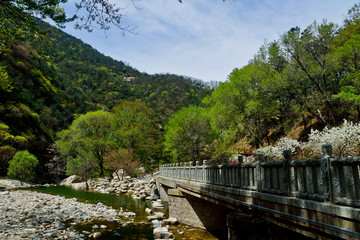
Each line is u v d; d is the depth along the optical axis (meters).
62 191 26.59
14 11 6.48
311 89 18.94
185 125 30.34
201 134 29.84
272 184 5.58
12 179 33.75
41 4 6.31
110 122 42.78
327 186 3.87
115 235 10.05
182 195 12.72
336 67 17.25
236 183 7.36
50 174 46.06
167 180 17.73
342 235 3.48
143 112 45.12
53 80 84.88
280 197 4.98
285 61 19.77
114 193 25.69
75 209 15.41
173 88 156.88
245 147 28.83
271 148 15.77
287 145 15.65
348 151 11.61
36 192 24.30
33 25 7.03
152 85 165.75
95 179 35.28
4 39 7.63
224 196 7.93
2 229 9.62
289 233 5.71
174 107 127.12
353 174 3.52
